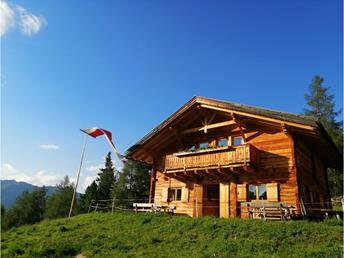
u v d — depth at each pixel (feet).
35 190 270.67
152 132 83.46
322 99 147.64
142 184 192.85
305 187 69.62
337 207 103.04
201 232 52.24
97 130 98.12
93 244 51.57
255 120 71.92
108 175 226.99
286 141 68.13
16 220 243.60
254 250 42.91
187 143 85.46
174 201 81.71
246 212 68.69
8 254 48.16
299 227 49.32
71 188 248.93
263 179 68.74
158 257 43.65
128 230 58.03
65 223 68.80
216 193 83.82
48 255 47.75
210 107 76.07
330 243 42.42
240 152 67.82
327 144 72.49
